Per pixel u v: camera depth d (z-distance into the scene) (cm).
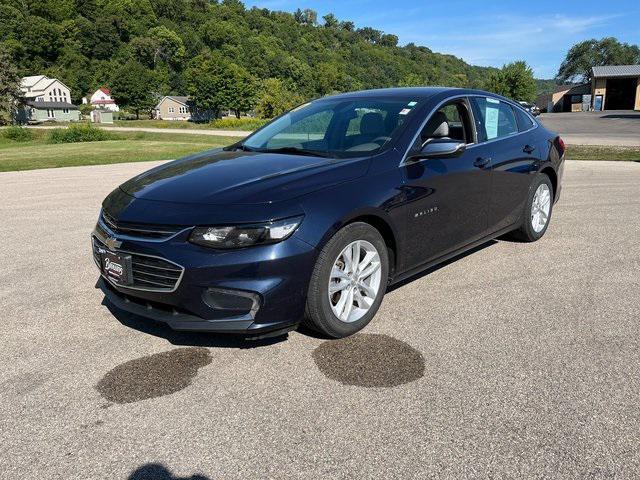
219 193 324
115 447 243
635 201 788
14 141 5341
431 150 377
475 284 440
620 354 320
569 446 236
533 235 555
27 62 13312
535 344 334
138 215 326
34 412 272
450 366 309
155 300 318
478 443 240
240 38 16812
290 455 235
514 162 494
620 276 455
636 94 6394
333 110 451
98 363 322
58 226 708
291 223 306
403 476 220
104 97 12681
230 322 303
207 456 235
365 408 269
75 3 15900
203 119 12744
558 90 7306
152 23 16200
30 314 400
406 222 374
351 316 349
